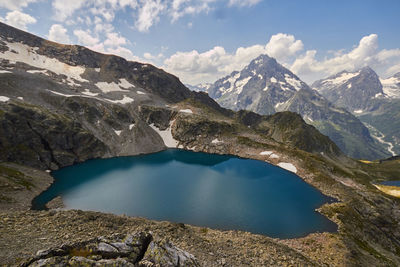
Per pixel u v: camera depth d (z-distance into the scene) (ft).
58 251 47.88
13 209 175.73
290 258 110.01
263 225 185.37
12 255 68.95
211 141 468.34
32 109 327.67
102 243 52.60
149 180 284.20
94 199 221.66
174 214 197.26
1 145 261.44
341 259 132.67
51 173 290.76
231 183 281.33
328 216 202.80
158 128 512.63
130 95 581.94
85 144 366.43
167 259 52.54
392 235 211.82
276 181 293.84
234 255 101.04
